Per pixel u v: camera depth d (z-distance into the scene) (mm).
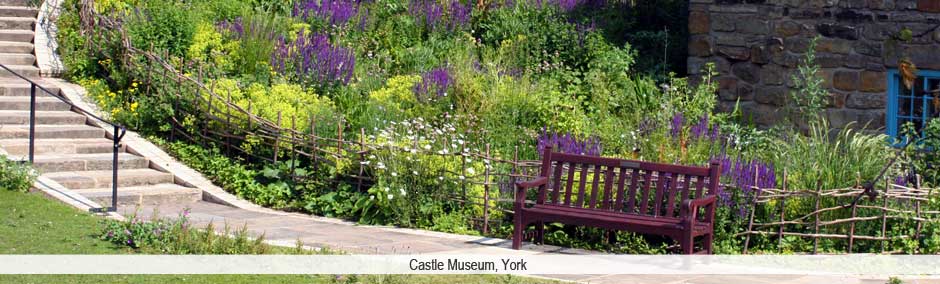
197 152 13195
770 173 10211
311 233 10266
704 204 9078
